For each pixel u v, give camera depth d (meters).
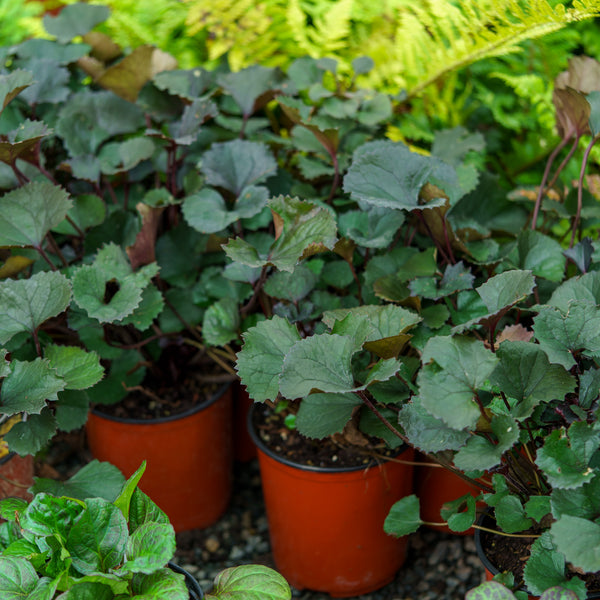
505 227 1.83
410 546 1.86
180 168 1.96
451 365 1.09
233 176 1.68
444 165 1.48
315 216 1.33
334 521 1.58
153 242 1.65
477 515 1.38
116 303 1.42
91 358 1.37
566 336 1.17
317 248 1.29
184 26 2.30
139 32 2.20
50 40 2.07
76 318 1.57
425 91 2.09
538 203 1.64
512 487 1.26
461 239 1.59
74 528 1.09
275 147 1.91
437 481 1.73
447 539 1.86
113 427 1.74
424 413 1.19
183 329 1.83
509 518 1.19
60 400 1.45
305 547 1.65
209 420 1.81
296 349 1.17
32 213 1.49
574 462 1.07
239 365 1.24
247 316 1.71
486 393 1.28
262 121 1.99
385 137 2.02
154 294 1.56
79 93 1.96
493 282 1.21
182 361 1.87
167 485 1.82
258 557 1.91
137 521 1.18
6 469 1.55
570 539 0.98
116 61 2.17
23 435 1.32
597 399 1.20
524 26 1.70
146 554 1.05
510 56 2.17
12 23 2.25
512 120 2.13
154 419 1.72
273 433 1.67
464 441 1.15
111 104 1.97
